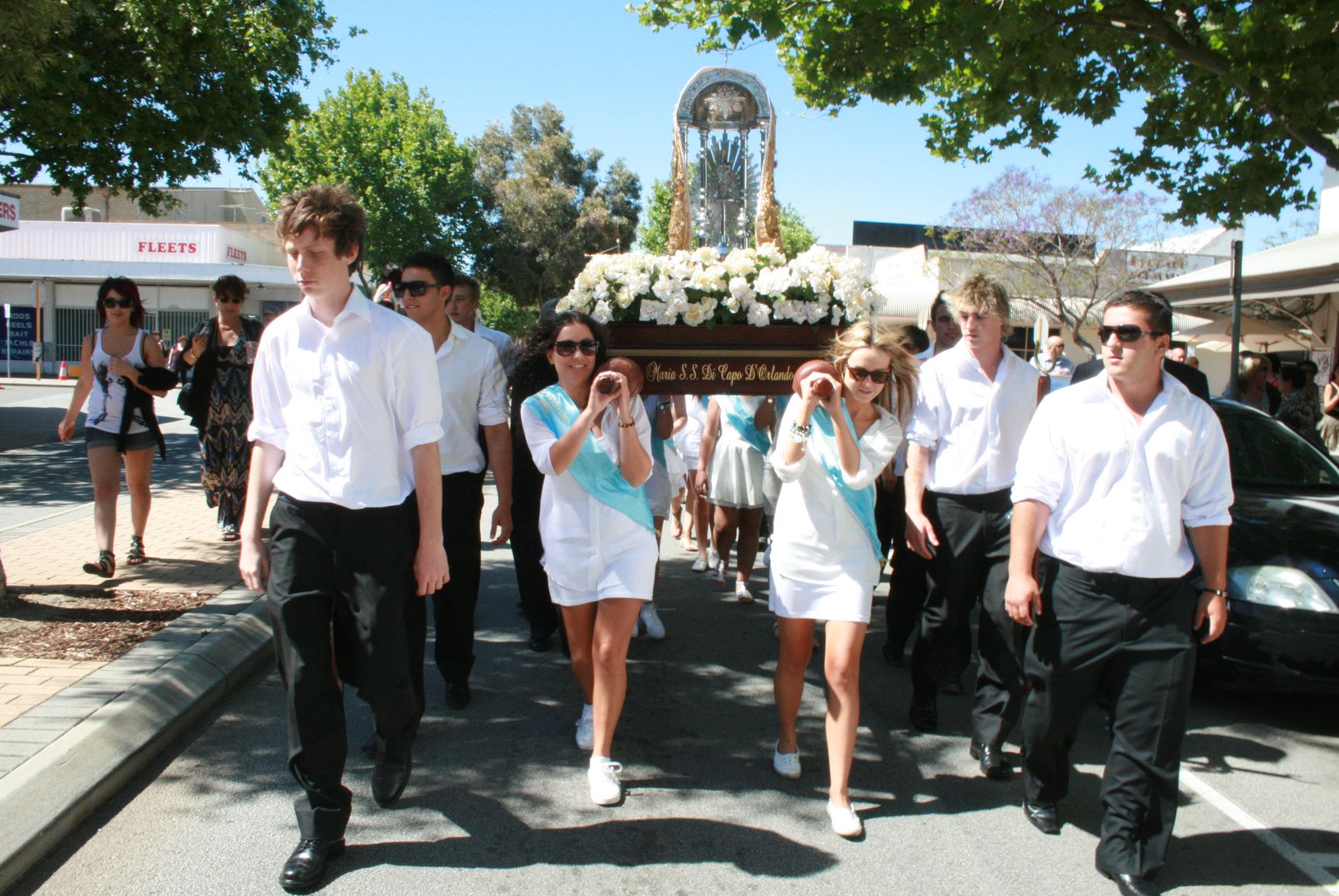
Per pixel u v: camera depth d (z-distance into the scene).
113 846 3.44
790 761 4.19
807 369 3.84
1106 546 3.40
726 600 7.17
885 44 7.39
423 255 4.66
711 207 11.49
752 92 11.14
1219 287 12.70
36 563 6.77
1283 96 6.76
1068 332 30.42
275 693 4.98
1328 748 4.67
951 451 4.46
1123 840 3.39
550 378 5.12
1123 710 3.42
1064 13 7.32
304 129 36.25
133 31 11.35
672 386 4.86
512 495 5.57
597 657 3.95
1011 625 4.23
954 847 3.63
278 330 3.26
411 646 4.06
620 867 3.42
